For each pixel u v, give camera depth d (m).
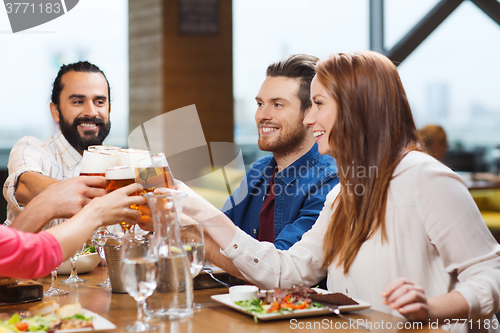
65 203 1.20
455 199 1.20
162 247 1.02
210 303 1.19
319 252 1.43
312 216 1.63
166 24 5.01
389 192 1.29
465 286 1.13
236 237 1.34
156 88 5.06
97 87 2.17
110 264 1.29
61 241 1.03
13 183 1.83
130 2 5.31
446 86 6.36
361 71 1.32
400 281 1.02
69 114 2.14
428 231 1.22
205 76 5.19
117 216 1.12
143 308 1.07
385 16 5.30
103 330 0.94
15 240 0.99
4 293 1.18
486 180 5.25
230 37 5.30
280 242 1.57
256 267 1.34
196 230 1.10
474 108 6.85
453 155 6.78
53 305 1.03
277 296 1.10
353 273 1.32
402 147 1.32
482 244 1.18
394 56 5.31
